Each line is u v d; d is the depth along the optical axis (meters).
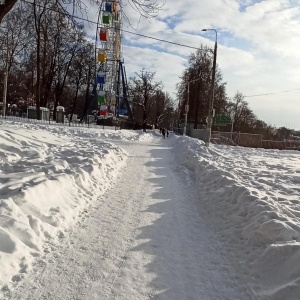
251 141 40.34
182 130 52.38
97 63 50.84
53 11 13.40
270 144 40.81
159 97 82.88
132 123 62.34
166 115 94.94
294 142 41.97
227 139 38.41
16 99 57.16
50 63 46.34
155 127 84.00
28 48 41.69
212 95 23.47
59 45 44.00
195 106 54.72
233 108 68.50
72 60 51.47
